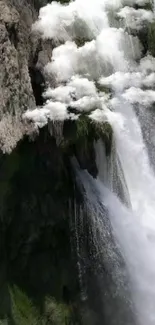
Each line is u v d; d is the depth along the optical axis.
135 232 8.52
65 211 8.24
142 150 8.82
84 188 8.39
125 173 8.73
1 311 7.93
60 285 8.28
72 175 8.33
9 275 8.04
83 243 8.44
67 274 8.35
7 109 7.75
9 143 7.64
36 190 8.07
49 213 8.13
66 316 8.20
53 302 8.17
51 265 8.23
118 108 8.70
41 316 8.04
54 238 8.21
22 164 7.91
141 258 8.57
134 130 8.77
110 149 8.36
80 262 8.45
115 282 8.59
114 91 8.93
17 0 8.49
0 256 7.99
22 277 8.09
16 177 7.92
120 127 8.45
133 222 8.54
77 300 8.39
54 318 8.10
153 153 9.04
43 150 8.05
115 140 8.39
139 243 8.54
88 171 8.39
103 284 8.56
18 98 7.86
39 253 8.16
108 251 8.52
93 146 8.20
